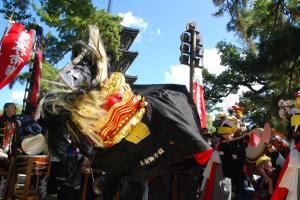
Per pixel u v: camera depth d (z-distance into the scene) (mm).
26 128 4977
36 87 6918
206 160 2725
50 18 13266
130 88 2867
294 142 3797
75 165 4750
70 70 2684
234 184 4906
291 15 15156
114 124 2689
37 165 4996
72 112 2604
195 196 3166
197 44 9195
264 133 4148
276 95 14383
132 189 3482
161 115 2777
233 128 4891
